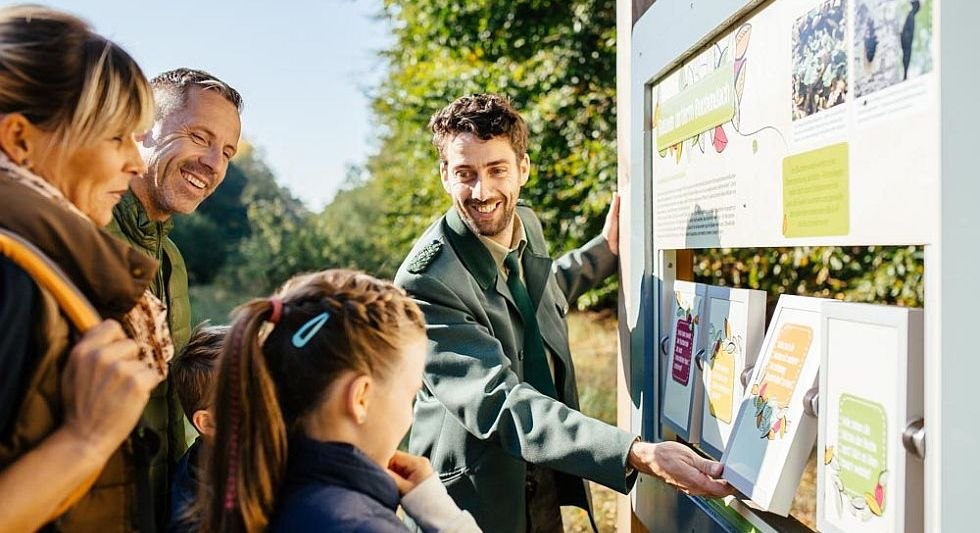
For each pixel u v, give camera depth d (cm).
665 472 166
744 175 159
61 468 101
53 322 103
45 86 110
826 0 129
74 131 112
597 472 175
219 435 116
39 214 105
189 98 195
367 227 1530
